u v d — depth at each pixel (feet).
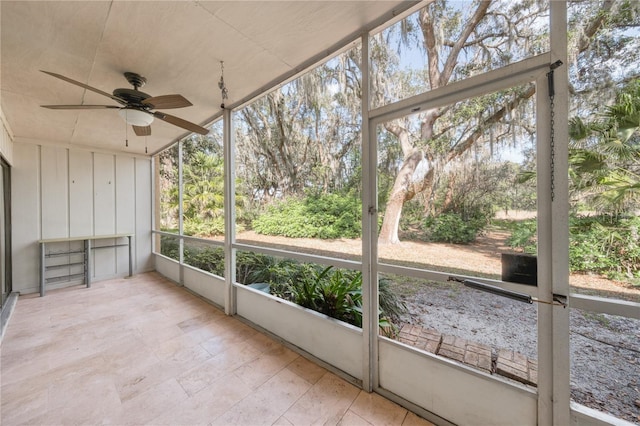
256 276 9.97
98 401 5.30
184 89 8.01
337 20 5.22
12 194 11.81
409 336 5.51
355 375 5.98
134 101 6.59
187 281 12.75
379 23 5.27
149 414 4.98
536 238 3.93
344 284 7.14
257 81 7.62
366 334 5.61
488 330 4.59
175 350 7.22
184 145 14.01
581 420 3.54
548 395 3.74
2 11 4.57
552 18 3.60
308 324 7.02
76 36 5.37
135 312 9.87
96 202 14.26
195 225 13.15
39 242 12.15
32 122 10.25
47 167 12.78
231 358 6.84
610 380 3.57
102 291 12.42
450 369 4.63
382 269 5.52
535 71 3.76
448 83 4.83
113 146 14.17
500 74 4.04
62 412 5.02
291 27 5.37
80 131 11.47
